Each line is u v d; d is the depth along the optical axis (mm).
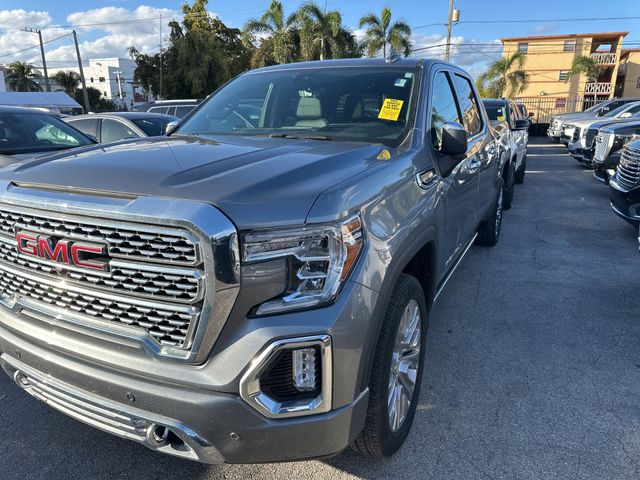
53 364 2070
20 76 61125
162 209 1744
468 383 3258
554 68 51375
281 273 1772
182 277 1751
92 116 8484
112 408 1945
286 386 1843
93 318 1980
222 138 2932
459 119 3879
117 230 1825
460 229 3682
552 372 3391
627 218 6309
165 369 1830
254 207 1765
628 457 2572
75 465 2539
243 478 2455
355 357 1893
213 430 1799
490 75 40219
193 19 36344
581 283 5062
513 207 9062
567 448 2643
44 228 2010
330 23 25766
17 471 2490
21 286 2205
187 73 31203
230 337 1771
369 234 1994
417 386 2711
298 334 1768
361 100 3154
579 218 8078
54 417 2936
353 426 1957
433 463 2543
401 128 2932
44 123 6684
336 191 1923
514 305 4516
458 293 4809
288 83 3475
